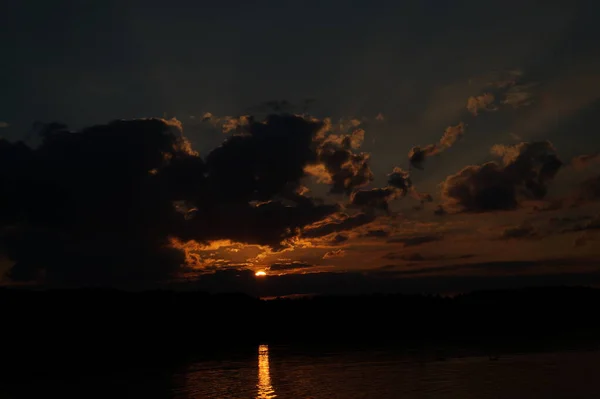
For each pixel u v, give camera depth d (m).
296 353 84.38
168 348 93.12
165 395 54.00
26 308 105.19
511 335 105.25
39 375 67.75
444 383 54.38
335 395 50.84
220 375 64.94
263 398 51.06
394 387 53.16
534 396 47.81
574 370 60.44
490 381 54.75
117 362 78.06
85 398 53.75
